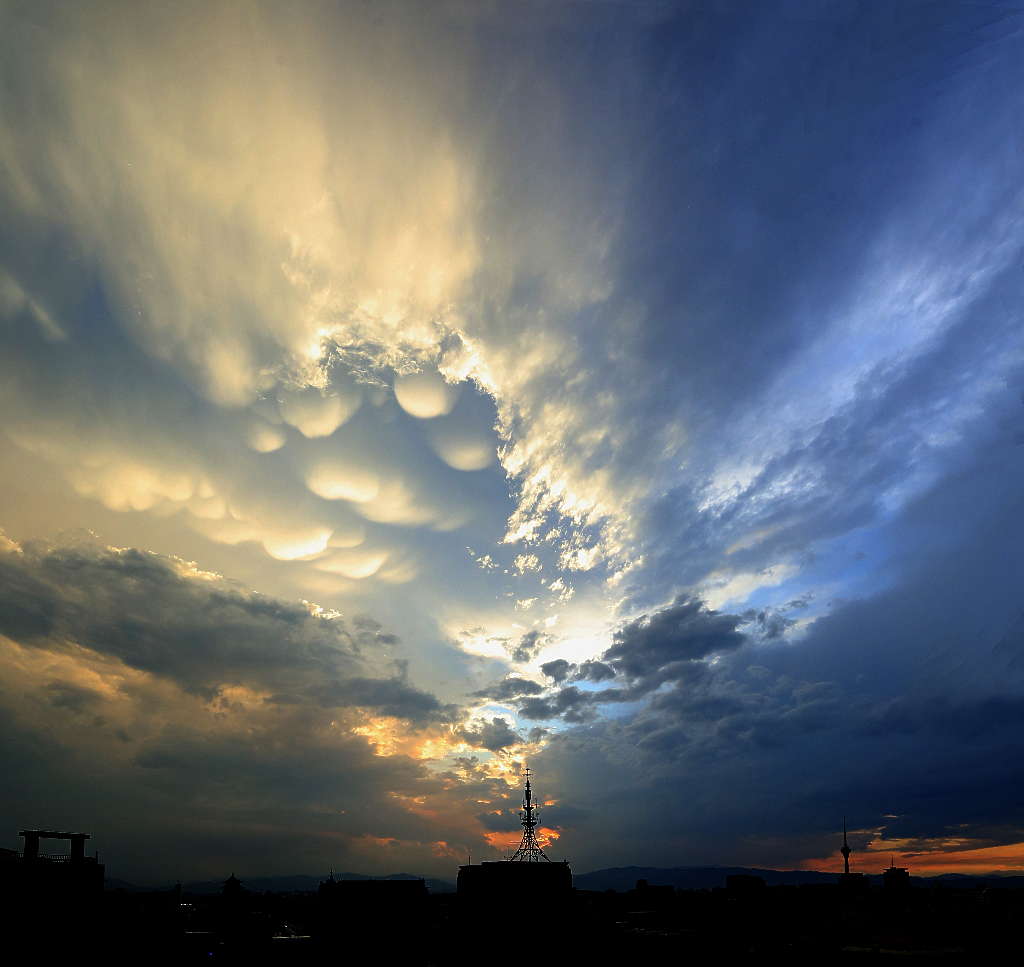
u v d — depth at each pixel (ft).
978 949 200.23
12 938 191.01
